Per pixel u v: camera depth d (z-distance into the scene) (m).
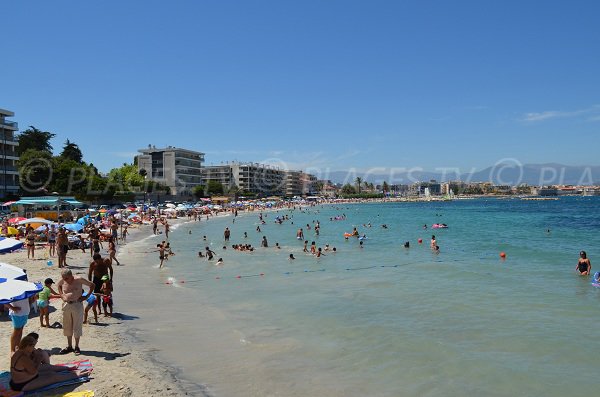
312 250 36.91
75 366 10.27
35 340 9.25
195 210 101.25
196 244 45.59
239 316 16.23
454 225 71.19
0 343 11.99
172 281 24.12
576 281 22.22
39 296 13.60
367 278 24.31
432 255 34.50
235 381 10.12
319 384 9.96
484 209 139.25
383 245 42.94
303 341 13.09
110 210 75.44
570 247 38.44
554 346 12.26
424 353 11.85
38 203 55.94
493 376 10.29
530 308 16.61
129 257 34.25
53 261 28.69
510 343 12.56
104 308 15.94
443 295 19.17
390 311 16.50
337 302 18.30
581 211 117.06
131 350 12.07
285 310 17.08
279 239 50.91
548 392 9.46
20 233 40.19
